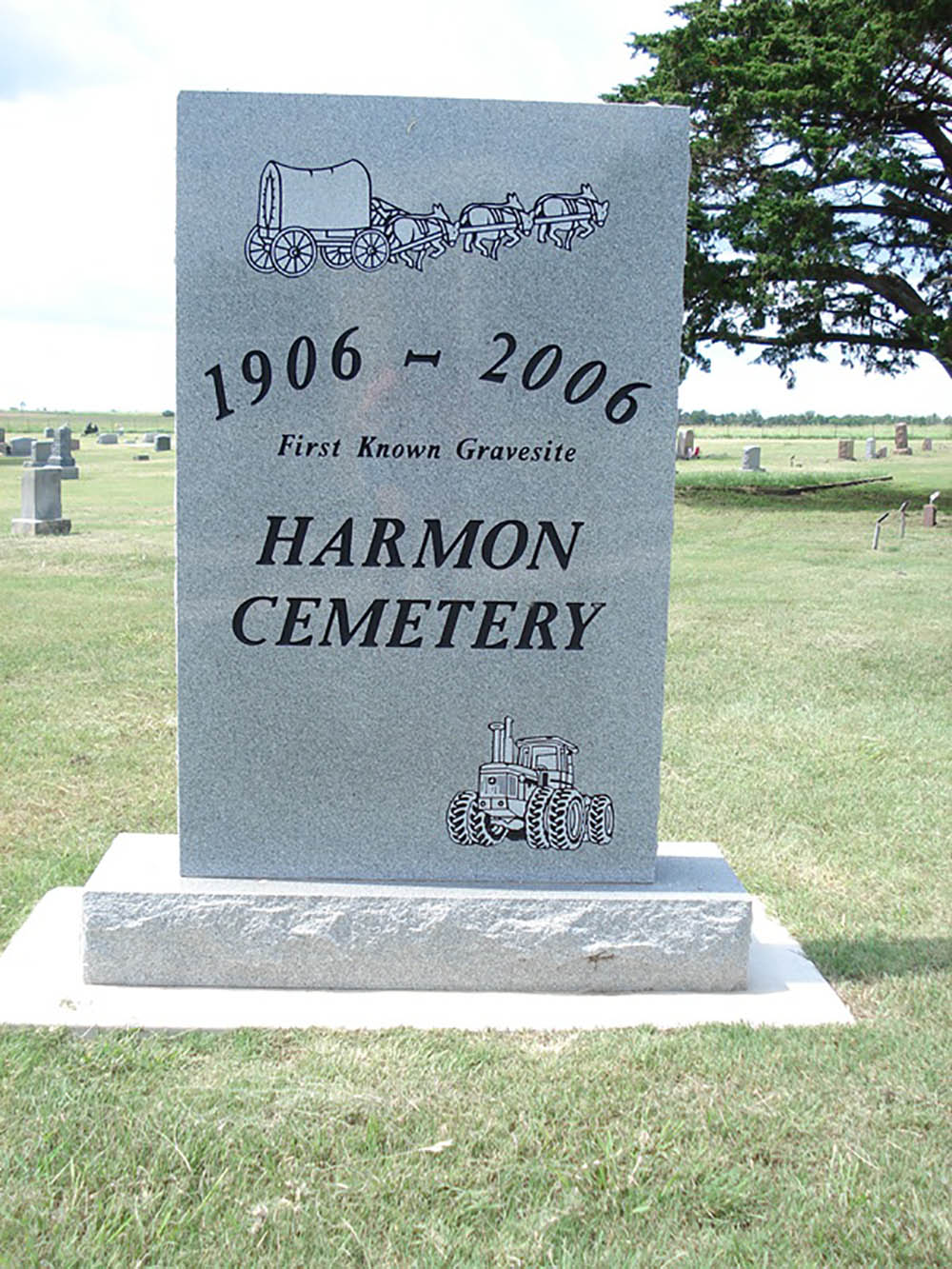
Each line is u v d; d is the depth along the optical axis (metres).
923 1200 3.35
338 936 4.45
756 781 7.43
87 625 12.44
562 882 4.64
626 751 4.60
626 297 4.37
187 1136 3.53
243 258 4.30
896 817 6.77
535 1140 3.57
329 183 4.28
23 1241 3.10
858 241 31.20
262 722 4.55
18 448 54.09
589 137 4.30
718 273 31.14
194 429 4.39
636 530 4.49
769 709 9.33
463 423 4.41
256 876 4.62
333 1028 4.17
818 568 18.73
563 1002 4.43
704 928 4.51
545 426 4.42
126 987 4.43
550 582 4.50
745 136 30.64
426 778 4.59
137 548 19.34
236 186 4.27
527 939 4.48
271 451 4.41
